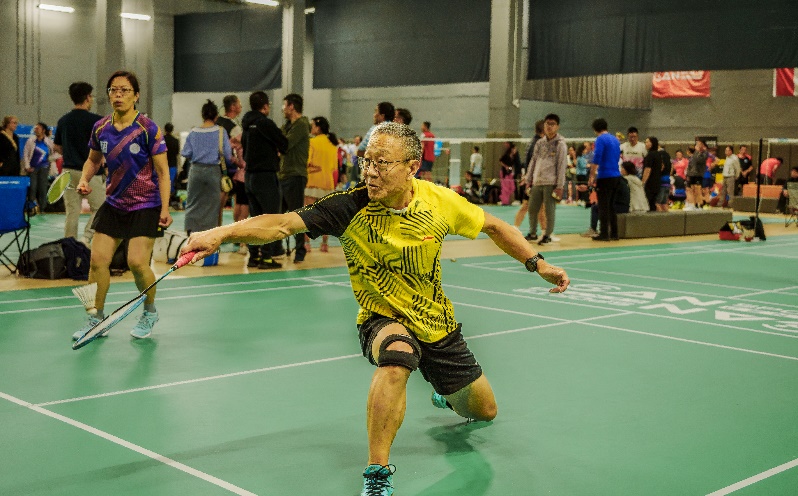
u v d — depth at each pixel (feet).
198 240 11.51
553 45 79.97
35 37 106.11
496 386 18.52
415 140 12.26
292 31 96.32
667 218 57.72
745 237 55.21
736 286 34.71
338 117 140.36
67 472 12.88
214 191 37.17
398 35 87.81
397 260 12.66
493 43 82.74
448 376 13.62
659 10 72.84
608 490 12.57
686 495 12.41
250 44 100.89
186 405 16.60
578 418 16.25
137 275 21.97
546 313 27.68
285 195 37.93
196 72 106.83
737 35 69.46
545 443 14.74
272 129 35.12
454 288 32.76
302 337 23.12
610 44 75.82
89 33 110.11
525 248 13.51
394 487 12.57
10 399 16.79
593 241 52.95
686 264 41.91
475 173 96.17
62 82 108.58
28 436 14.56
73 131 36.19
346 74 92.02
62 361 19.92
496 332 24.45
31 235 49.70
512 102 83.82
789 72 107.86
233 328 24.18
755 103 112.06
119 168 21.42
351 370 19.61
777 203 87.25
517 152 92.68
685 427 15.78
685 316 27.50
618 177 52.47
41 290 29.76
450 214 12.92
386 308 13.09
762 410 16.97
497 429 15.49
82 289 21.89
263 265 36.58
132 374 18.89
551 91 101.65
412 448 14.40
